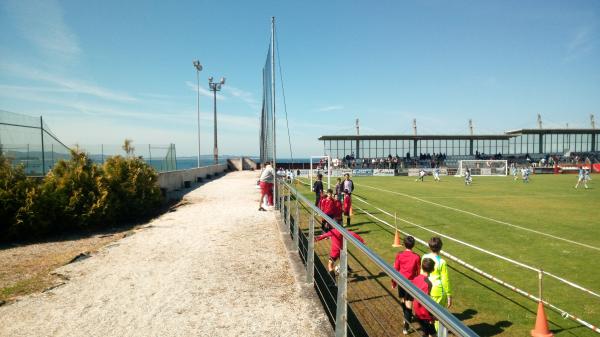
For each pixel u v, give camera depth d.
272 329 4.20
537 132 55.75
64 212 11.47
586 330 5.97
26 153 14.10
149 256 7.46
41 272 6.92
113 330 4.23
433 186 33.81
